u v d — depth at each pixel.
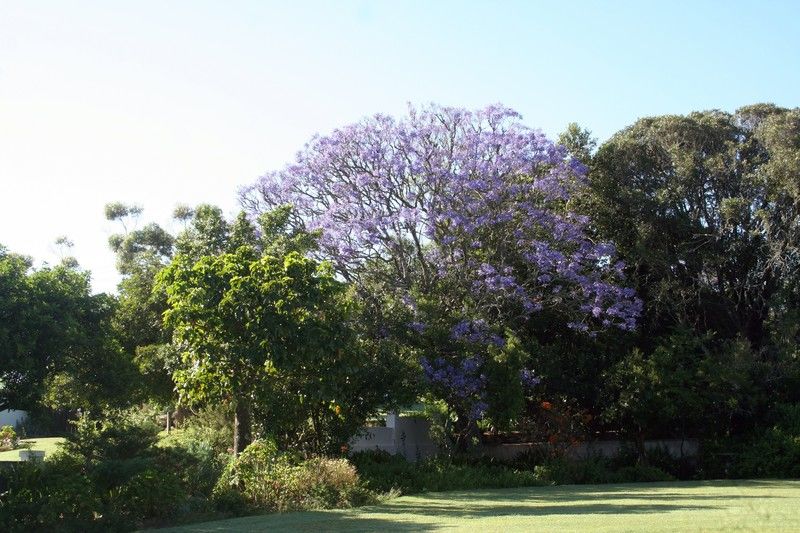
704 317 31.05
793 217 28.98
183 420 31.50
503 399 23.75
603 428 30.09
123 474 14.20
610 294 28.25
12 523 13.14
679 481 24.91
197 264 19.00
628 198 30.23
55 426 17.50
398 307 24.55
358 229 26.84
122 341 25.31
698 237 30.03
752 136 30.78
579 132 32.09
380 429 27.56
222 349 18.70
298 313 18.97
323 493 16.67
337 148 28.17
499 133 27.89
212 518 14.62
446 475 21.70
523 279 29.06
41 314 15.69
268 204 28.42
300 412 20.91
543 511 14.51
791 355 27.30
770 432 26.64
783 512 12.48
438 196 27.55
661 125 31.20
